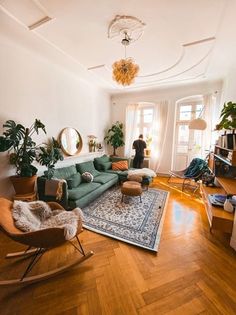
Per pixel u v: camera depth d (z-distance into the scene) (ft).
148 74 13.25
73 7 6.31
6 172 8.99
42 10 6.48
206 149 15.52
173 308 4.42
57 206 7.07
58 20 7.04
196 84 15.58
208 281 5.26
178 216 9.51
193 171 13.96
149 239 7.29
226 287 5.07
